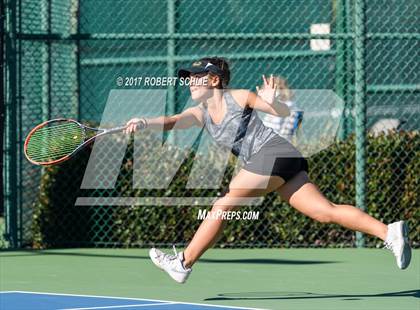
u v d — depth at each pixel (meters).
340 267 20.86
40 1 25.06
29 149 17.16
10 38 23.91
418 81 25.95
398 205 24.45
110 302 15.95
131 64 26.16
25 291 17.31
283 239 24.31
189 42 26.39
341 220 15.00
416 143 24.52
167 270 15.67
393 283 18.52
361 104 24.31
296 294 17.08
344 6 26.42
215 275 19.58
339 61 25.69
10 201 24.11
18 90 24.05
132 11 26.73
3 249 23.84
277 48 26.31
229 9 26.89
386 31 26.42
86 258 22.31
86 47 25.91
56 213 24.38
